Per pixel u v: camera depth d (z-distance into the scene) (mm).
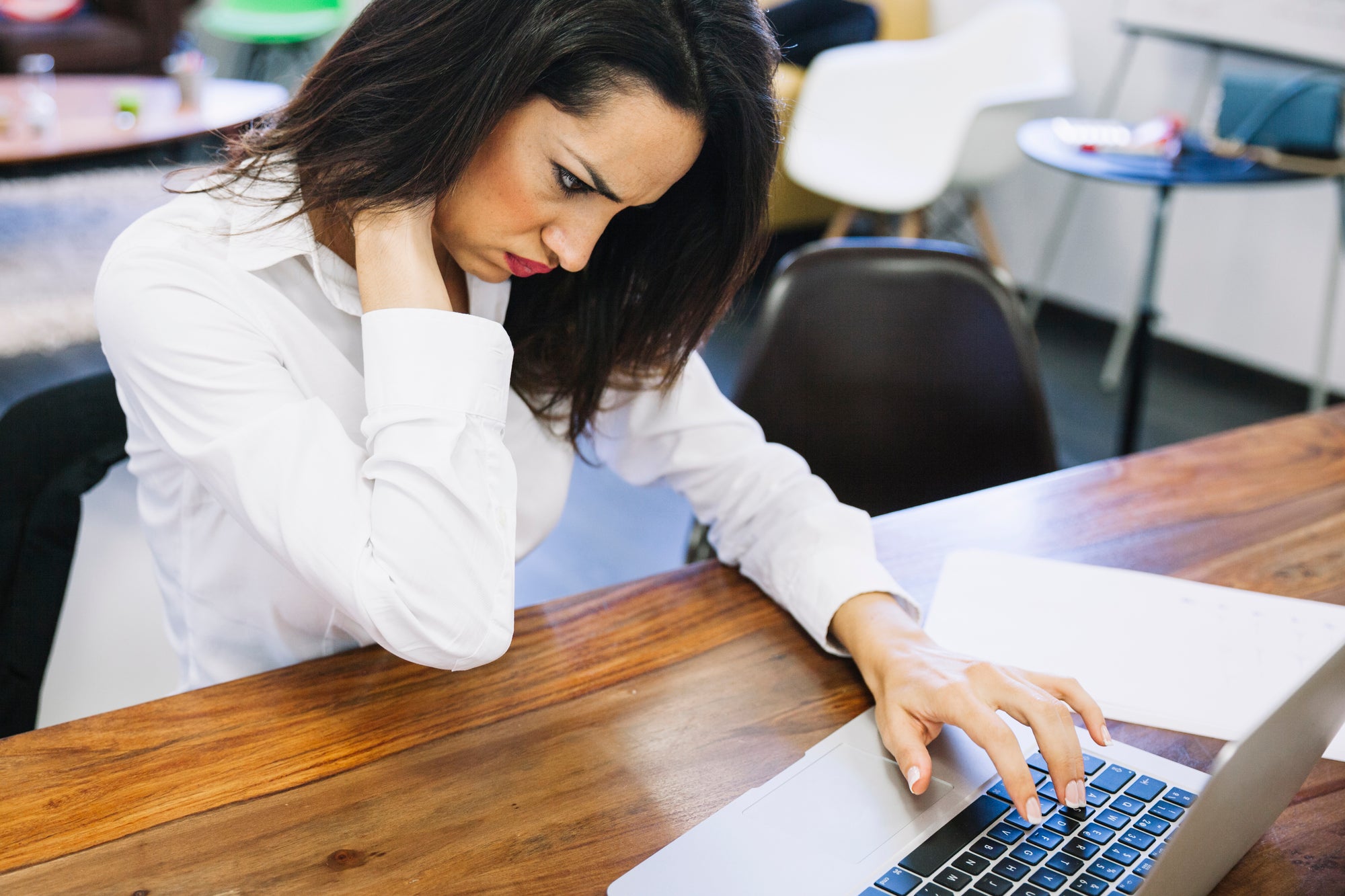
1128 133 3107
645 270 1054
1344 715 745
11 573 1111
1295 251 3562
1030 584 1075
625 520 2820
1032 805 763
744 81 866
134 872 704
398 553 831
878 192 3881
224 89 3867
